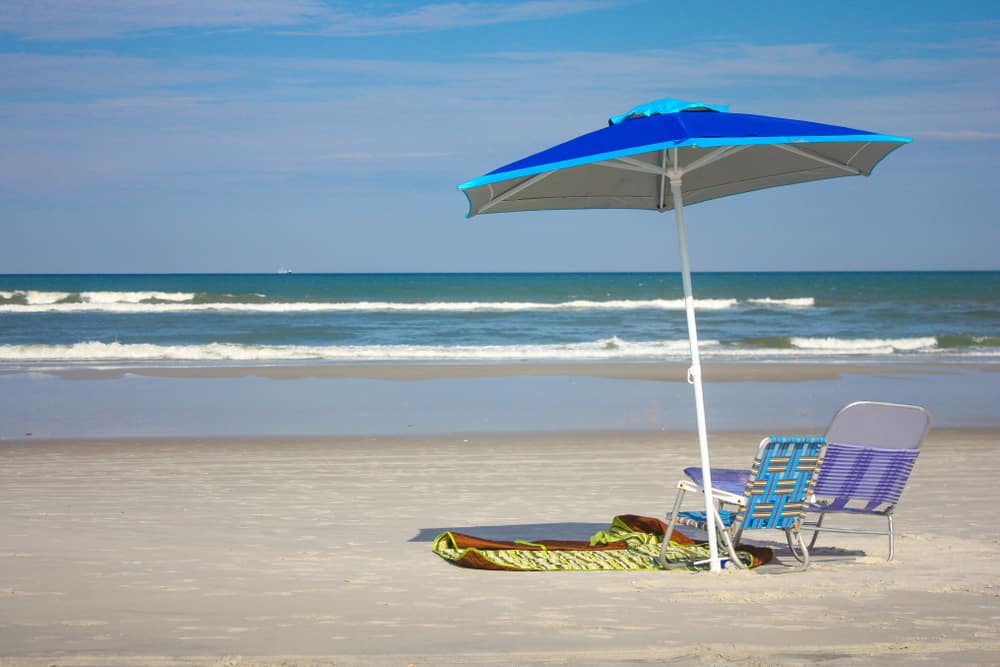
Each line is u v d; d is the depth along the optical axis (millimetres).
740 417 13906
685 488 5672
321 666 3922
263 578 5441
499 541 6625
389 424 13211
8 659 3986
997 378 19266
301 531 6871
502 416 13992
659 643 4207
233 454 10719
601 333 32688
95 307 41812
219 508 7754
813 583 5289
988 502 8016
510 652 4094
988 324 36750
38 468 9773
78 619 4590
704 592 5098
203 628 4449
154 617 4629
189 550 6195
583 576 5480
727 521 5922
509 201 6160
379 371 20156
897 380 18875
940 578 5402
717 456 10648
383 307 44844
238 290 68938
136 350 24859
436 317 39312
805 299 49438
